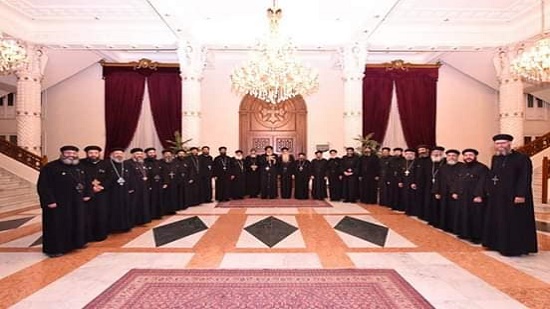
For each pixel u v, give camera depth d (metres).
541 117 14.66
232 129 14.13
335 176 10.55
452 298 3.59
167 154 8.36
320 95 14.19
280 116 14.22
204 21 10.59
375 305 3.44
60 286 3.92
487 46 10.74
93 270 4.44
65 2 9.30
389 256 5.03
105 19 10.36
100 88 14.40
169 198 8.17
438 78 14.53
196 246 5.55
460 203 6.07
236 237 6.10
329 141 14.14
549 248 5.43
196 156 9.95
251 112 14.20
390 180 9.16
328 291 3.77
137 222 7.03
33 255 5.10
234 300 3.56
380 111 14.31
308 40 10.94
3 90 13.45
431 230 6.69
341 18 10.45
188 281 4.05
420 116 14.31
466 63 13.45
